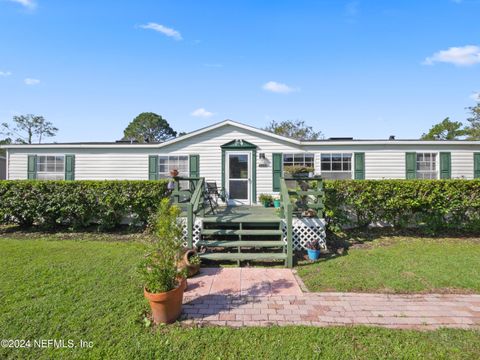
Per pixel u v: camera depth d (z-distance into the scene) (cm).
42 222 740
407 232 720
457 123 3127
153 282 279
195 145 1034
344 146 1016
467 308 312
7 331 255
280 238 614
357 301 331
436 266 450
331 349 232
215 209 816
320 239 589
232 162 1020
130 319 278
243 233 543
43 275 398
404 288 366
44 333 254
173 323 278
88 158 1066
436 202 680
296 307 315
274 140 1017
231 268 468
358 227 750
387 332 257
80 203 711
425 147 1012
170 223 304
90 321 274
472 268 440
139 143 1071
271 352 228
